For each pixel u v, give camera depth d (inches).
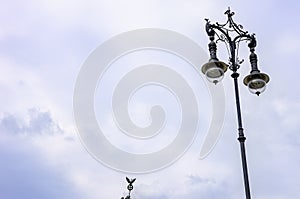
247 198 305.9
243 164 320.8
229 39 384.2
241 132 336.8
